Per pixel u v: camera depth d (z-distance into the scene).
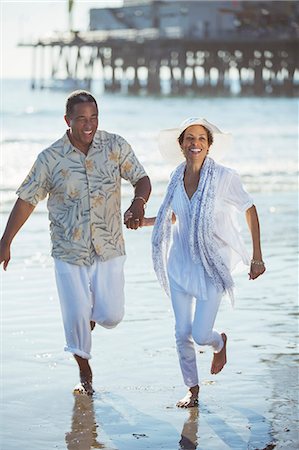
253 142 28.06
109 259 6.36
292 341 7.71
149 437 5.66
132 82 90.69
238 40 83.19
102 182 6.28
